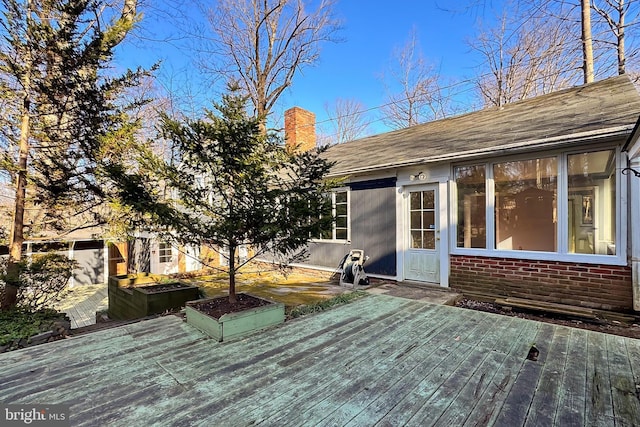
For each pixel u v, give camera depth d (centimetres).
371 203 677
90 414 200
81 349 303
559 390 224
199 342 320
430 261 593
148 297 481
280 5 1351
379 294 521
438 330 348
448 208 562
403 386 232
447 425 187
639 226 388
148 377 248
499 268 510
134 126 527
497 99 1509
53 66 462
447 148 567
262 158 370
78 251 1355
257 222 366
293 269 843
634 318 388
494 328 353
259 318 357
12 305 436
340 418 195
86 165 518
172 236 383
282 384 236
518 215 523
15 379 245
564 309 425
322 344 312
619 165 409
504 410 201
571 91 649
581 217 444
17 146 485
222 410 204
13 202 577
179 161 375
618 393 220
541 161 478
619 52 1109
